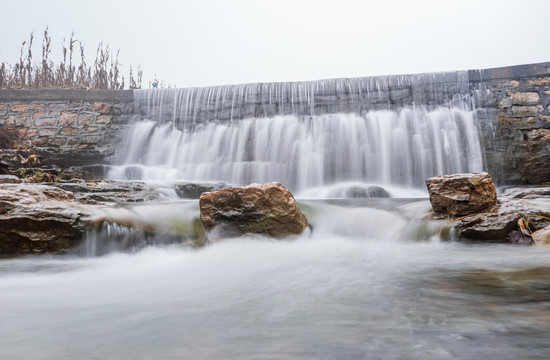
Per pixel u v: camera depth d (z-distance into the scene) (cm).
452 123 1216
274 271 427
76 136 1384
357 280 366
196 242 633
